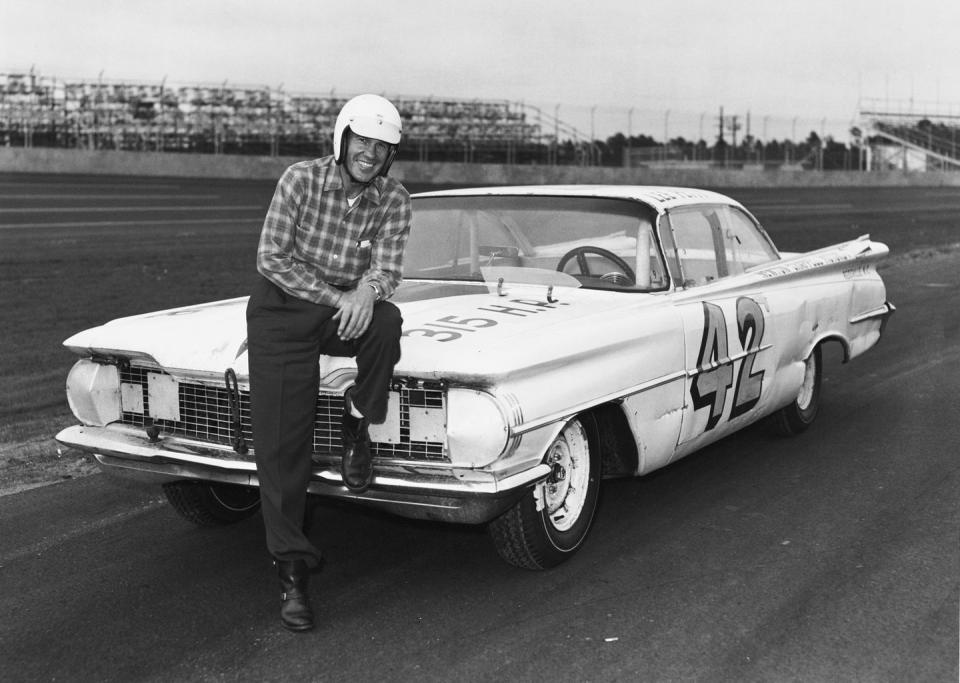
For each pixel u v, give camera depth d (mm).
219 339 3660
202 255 16188
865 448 5539
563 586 3637
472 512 3293
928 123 66562
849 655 3059
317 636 3242
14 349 8469
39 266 14164
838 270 5980
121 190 29422
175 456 3643
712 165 51656
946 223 28625
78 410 4008
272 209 3215
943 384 7250
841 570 3754
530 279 4477
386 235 3367
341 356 3330
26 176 32125
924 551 3938
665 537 4156
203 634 3271
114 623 3365
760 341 4914
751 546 4035
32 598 3588
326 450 3500
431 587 3648
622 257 4453
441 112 44531
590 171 41812
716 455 5473
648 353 3992
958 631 3217
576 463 3869
